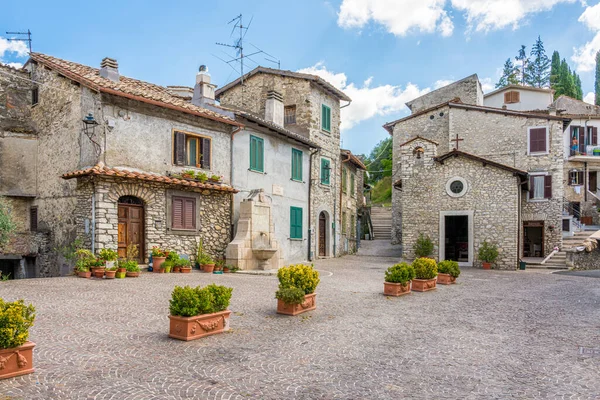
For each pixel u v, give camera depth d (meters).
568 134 30.28
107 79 15.49
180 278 13.12
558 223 23.83
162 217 15.20
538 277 17.53
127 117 14.62
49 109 16.25
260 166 19.52
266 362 5.78
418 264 13.02
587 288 14.03
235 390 4.78
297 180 21.89
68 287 10.55
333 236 25.27
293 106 23.44
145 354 5.86
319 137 23.91
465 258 23.17
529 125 24.84
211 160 17.16
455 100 28.97
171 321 6.72
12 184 16.45
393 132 32.09
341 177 26.42
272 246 17.55
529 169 24.64
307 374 5.40
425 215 22.48
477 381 5.33
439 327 8.17
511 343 7.14
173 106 15.50
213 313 7.02
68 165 15.04
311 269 9.45
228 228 17.64
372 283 14.09
